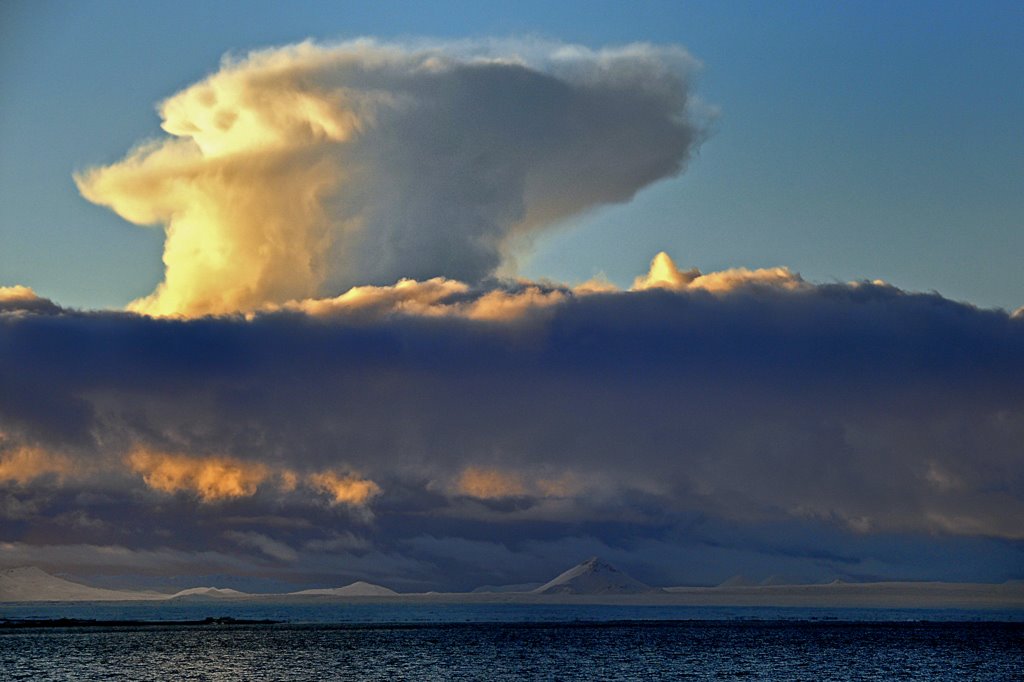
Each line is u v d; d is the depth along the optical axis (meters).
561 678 190.00
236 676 192.00
